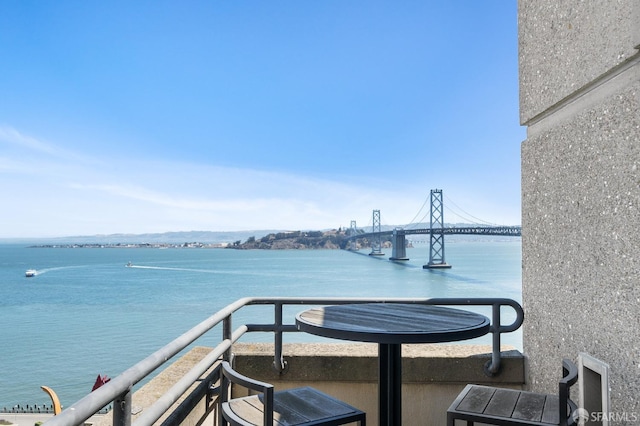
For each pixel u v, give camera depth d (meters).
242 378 1.69
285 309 61.62
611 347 1.84
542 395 2.05
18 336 63.16
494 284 91.88
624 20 1.75
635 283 1.69
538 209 2.50
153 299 88.19
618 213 1.80
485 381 2.87
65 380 43.12
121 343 56.62
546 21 2.39
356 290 84.56
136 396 2.36
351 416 1.88
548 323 2.40
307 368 2.93
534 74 2.53
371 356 2.93
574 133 2.13
